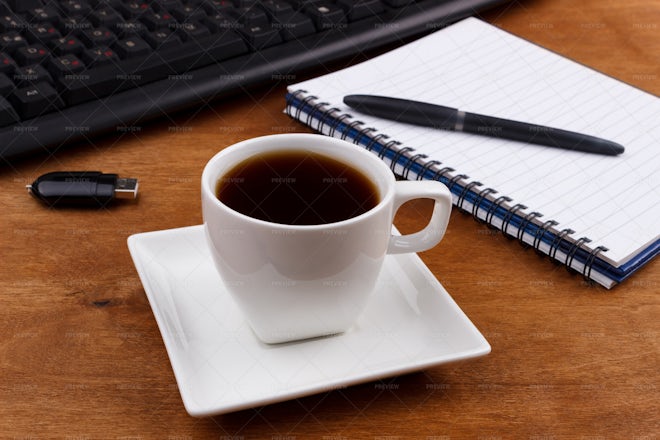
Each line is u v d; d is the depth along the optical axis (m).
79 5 0.72
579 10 0.88
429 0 0.81
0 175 0.66
